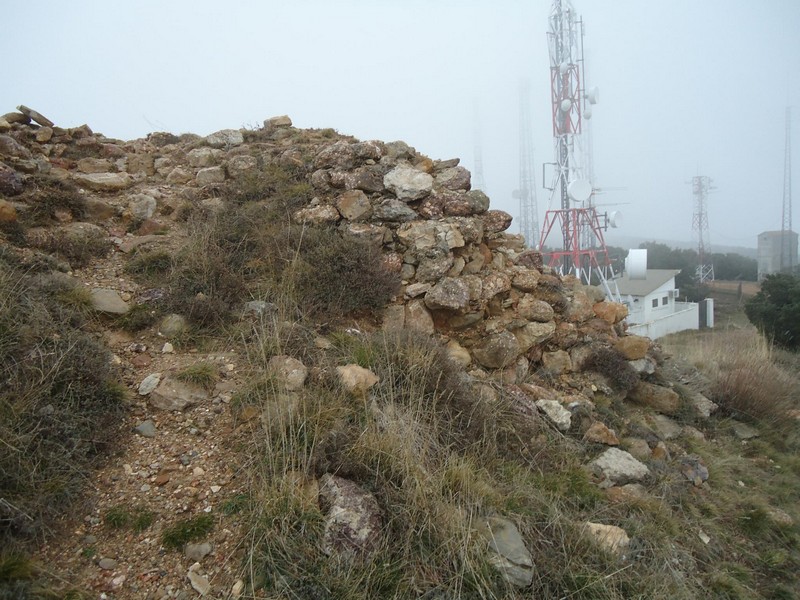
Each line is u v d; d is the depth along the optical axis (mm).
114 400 3238
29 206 4836
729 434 5742
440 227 5375
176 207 5812
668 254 45906
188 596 2363
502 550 2834
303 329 4191
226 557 2547
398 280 5086
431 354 4020
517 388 4641
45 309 3504
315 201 5793
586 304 6109
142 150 7555
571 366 5484
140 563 2471
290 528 2602
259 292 4574
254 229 5227
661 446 4867
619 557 3170
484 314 5344
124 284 4469
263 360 3605
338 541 2596
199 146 7613
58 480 2660
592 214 21094
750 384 6254
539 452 3941
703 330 21844
